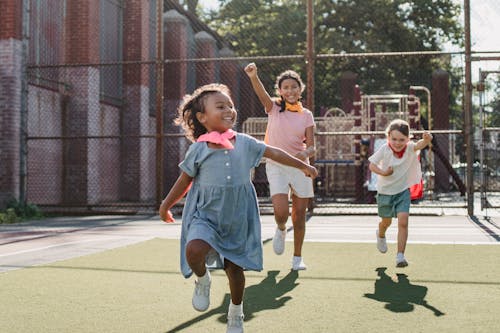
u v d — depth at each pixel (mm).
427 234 7609
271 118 5184
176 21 21469
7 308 3539
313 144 5137
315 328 3045
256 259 2980
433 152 20094
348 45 30203
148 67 18844
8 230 8797
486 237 7234
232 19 32125
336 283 4301
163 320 3252
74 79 15039
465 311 3398
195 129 3113
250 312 3414
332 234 7672
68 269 4949
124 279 4488
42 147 14211
